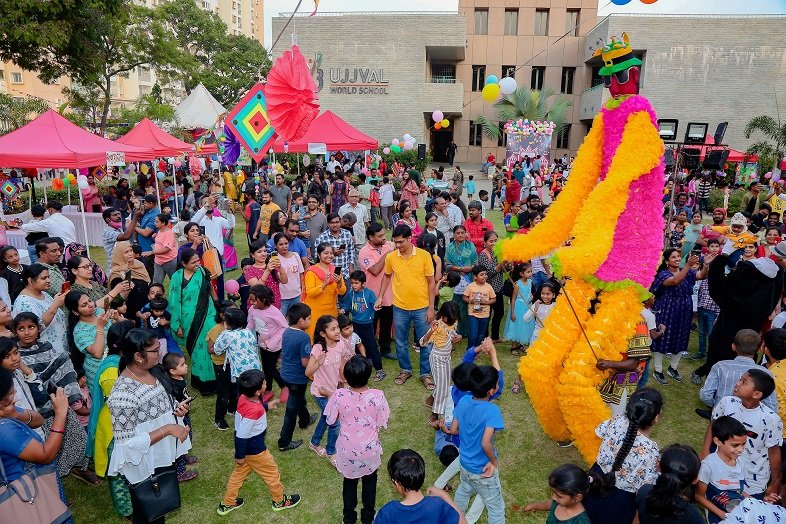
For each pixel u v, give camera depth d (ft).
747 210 47.57
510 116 108.78
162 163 71.26
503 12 115.96
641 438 11.22
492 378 12.25
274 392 21.58
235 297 24.21
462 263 25.90
